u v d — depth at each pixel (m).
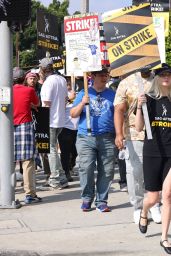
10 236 7.85
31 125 9.91
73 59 9.12
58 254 7.04
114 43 8.45
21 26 9.20
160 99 7.14
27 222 8.57
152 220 8.62
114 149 9.09
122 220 8.66
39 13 13.74
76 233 7.98
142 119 7.27
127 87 8.20
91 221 8.62
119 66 8.45
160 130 7.10
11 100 9.30
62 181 11.40
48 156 11.34
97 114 8.97
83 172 9.15
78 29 9.06
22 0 8.88
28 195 9.84
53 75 11.17
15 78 10.32
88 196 9.26
